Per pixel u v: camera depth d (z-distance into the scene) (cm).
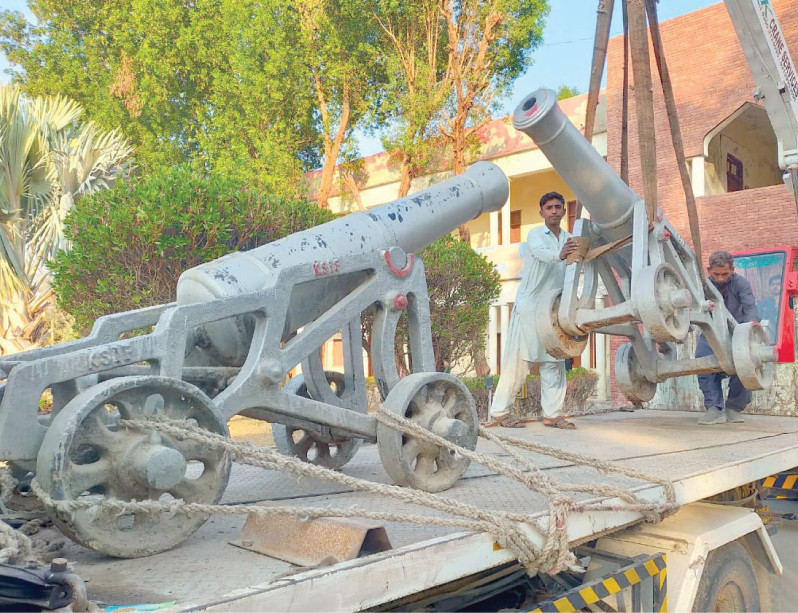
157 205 754
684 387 707
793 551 450
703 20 1370
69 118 1255
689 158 1379
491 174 425
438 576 192
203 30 2134
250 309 279
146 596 169
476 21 1816
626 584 260
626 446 425
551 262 557
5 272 1146
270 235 839
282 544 208
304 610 160
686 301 470
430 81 1847
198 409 235
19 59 2630
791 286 702
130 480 212
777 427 548
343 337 373
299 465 226
